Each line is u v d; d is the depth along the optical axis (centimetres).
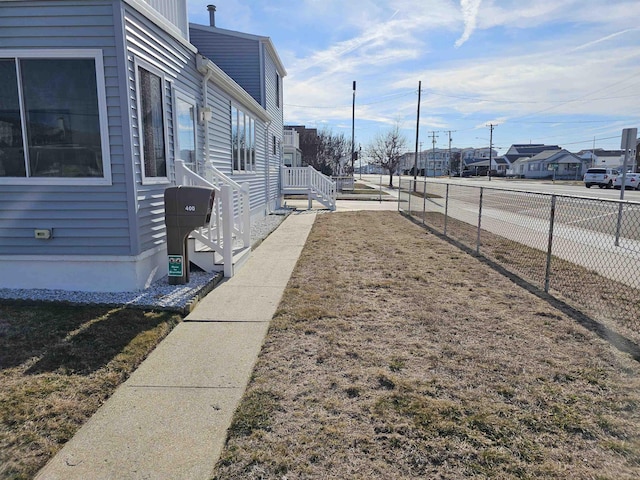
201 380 291
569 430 231
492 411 248
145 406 259
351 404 257
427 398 262
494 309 429
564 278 551
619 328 377
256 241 784
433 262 648
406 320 398
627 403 257
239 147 959
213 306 445
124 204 462
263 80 1299
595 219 1033
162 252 543
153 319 391
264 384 282
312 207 1638
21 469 203
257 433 230
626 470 201
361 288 506
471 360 315
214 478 198
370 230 998
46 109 449
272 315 417
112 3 430
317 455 212
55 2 430
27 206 461
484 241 838
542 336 360
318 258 679
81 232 466
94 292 471
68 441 225
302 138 4512
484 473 199
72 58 439
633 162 3884
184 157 641
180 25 626
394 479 196
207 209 491
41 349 326
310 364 311
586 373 295
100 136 450
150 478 199
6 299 435
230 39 1288
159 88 539
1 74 444
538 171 6488
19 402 255
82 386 277
